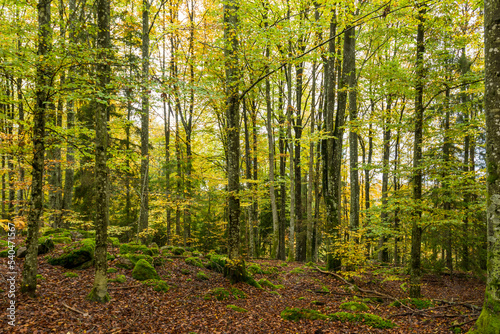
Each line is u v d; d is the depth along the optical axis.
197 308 6.89
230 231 8.96
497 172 4.36
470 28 11.08
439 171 7.84
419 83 7.88
